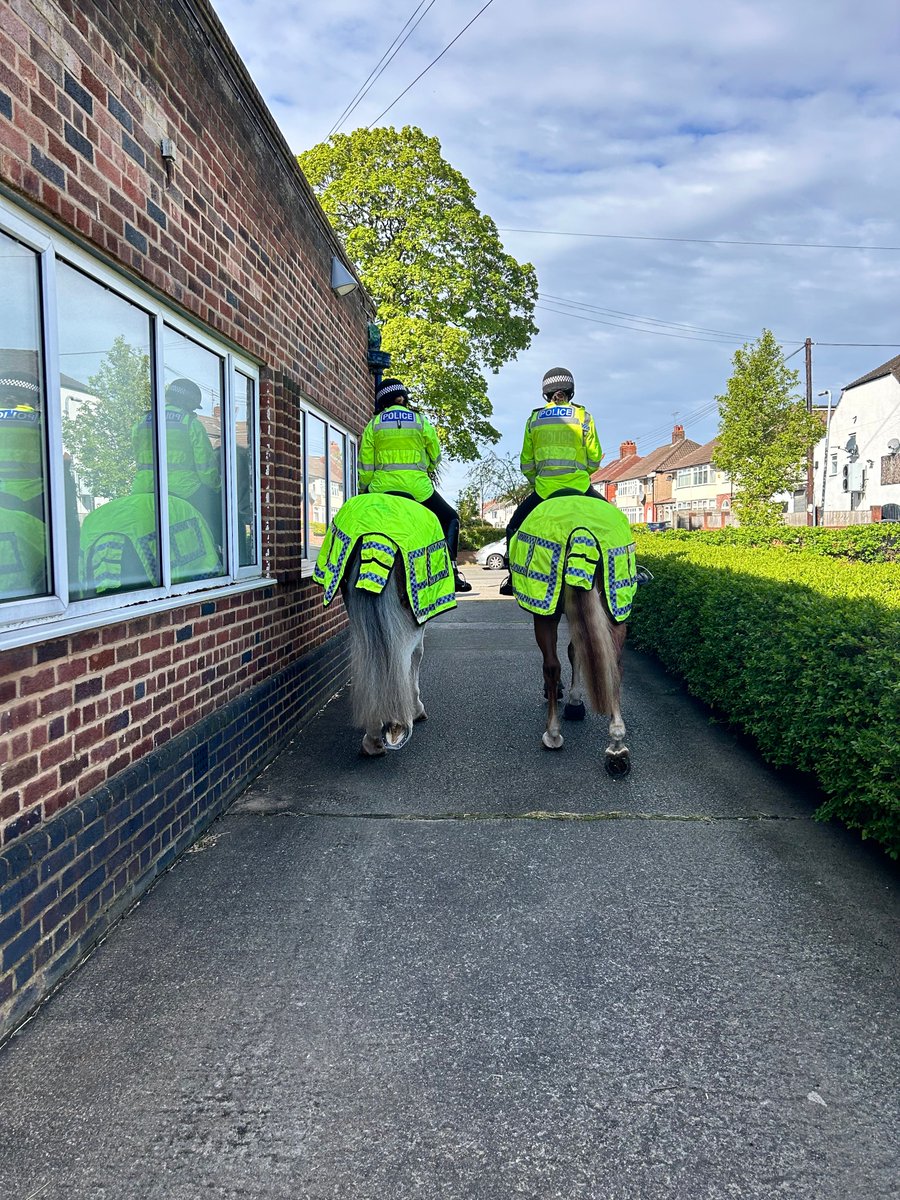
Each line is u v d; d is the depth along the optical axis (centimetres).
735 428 3400
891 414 4006
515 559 534
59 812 296
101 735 327
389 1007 276
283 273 595
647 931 323
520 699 724
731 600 605
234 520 501
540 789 485
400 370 2391
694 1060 249
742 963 301
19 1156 212
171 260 399
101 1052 252
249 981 290
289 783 499
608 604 490
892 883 363
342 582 486
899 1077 241
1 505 284
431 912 339
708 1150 214
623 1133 220
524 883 364
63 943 290
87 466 342
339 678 791
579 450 552
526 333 2777
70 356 328
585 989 285
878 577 735
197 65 432
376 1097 234
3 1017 255
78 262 325
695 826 427
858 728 397
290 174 610
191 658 421
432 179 2562
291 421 614
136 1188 202
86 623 310
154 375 397
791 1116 226
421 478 534
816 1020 268
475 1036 261
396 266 2441
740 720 566
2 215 273
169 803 380
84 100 317
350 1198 200
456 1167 209
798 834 416
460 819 439
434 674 841
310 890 358
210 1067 246
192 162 426
